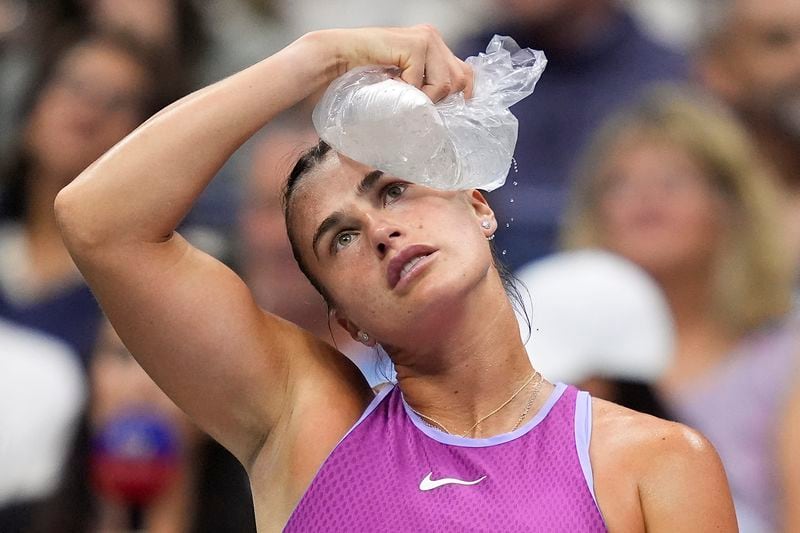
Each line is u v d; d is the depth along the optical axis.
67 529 16.45
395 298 10.23
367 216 10.33
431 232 10.25
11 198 20.91
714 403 17.72
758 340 18.16
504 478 9.94
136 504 16.34
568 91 22.80
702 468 10.01
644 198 18.62
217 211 21.25
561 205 21.27
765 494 17.19
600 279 17.00
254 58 25.28
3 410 18.36
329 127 10.41
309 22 27.59
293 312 19.00
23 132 20.84
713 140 18.73
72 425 16.78
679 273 18.45
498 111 10.69
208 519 16.31
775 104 21.69
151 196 10.20
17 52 21.81
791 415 17.34
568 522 9.70
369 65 10.60
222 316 10.43
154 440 16.33
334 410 10.59
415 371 10.55
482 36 23.83
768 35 21.70
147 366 10.62
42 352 19.19
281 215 19.30
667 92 20.42
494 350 10.42
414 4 28.17
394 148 10.18
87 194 10.19
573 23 22.75
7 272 20.47
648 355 16.78
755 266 18.44
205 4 25.86
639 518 9.88
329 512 10.05
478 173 10.46
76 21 22.39
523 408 10.44
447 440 10.19
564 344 16.62
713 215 18.56
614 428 10.14
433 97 10.59
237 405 10.62
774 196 18.80
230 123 10.29
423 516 9.84
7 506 17.36
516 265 20.70
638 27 23.33
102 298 10.43
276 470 10.58
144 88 21.28
